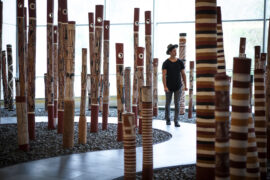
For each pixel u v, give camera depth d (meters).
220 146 2.25
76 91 14.14
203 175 2.78
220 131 2.25
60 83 6.11
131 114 2.85
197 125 2.82
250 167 2.80
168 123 7.68
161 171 3.81
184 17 15.06
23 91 4.73
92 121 6.38
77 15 14.84
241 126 2.23
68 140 5.00
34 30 5.37
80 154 4.65
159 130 6.91
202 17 2.76
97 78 6.30
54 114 6.95
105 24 6.37
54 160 4.29
